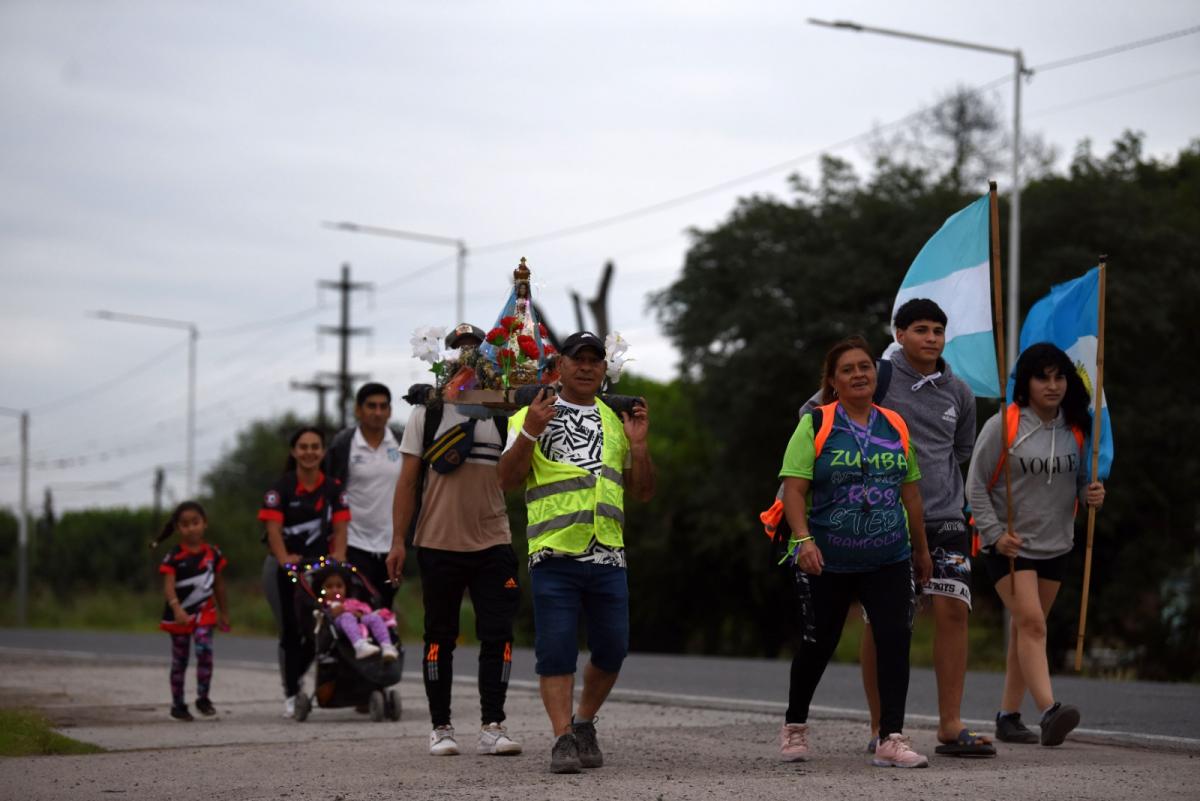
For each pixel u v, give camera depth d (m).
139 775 13.76
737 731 17.73
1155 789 12.09
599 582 13.99
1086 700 21.55
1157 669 50.81
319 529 20.81
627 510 87.06
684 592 87.75
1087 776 12.91
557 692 13.89
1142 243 63.53
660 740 16.64
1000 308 15.60
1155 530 64.06
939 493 14.71
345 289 104.81
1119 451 60.94
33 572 127.00
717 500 74.56
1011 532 15.42
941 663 14.76
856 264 69.00
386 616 20.28
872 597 13.92
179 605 20.92
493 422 15.58
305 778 13.38
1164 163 78.00
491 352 15.25
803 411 14.55
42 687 26.98
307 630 20.36
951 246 16.58
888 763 13.75
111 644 48.91
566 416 14.08
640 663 34.19
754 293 70.25
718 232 74.69
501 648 15.51
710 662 34.94
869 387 13.83
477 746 16.12
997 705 21.00
